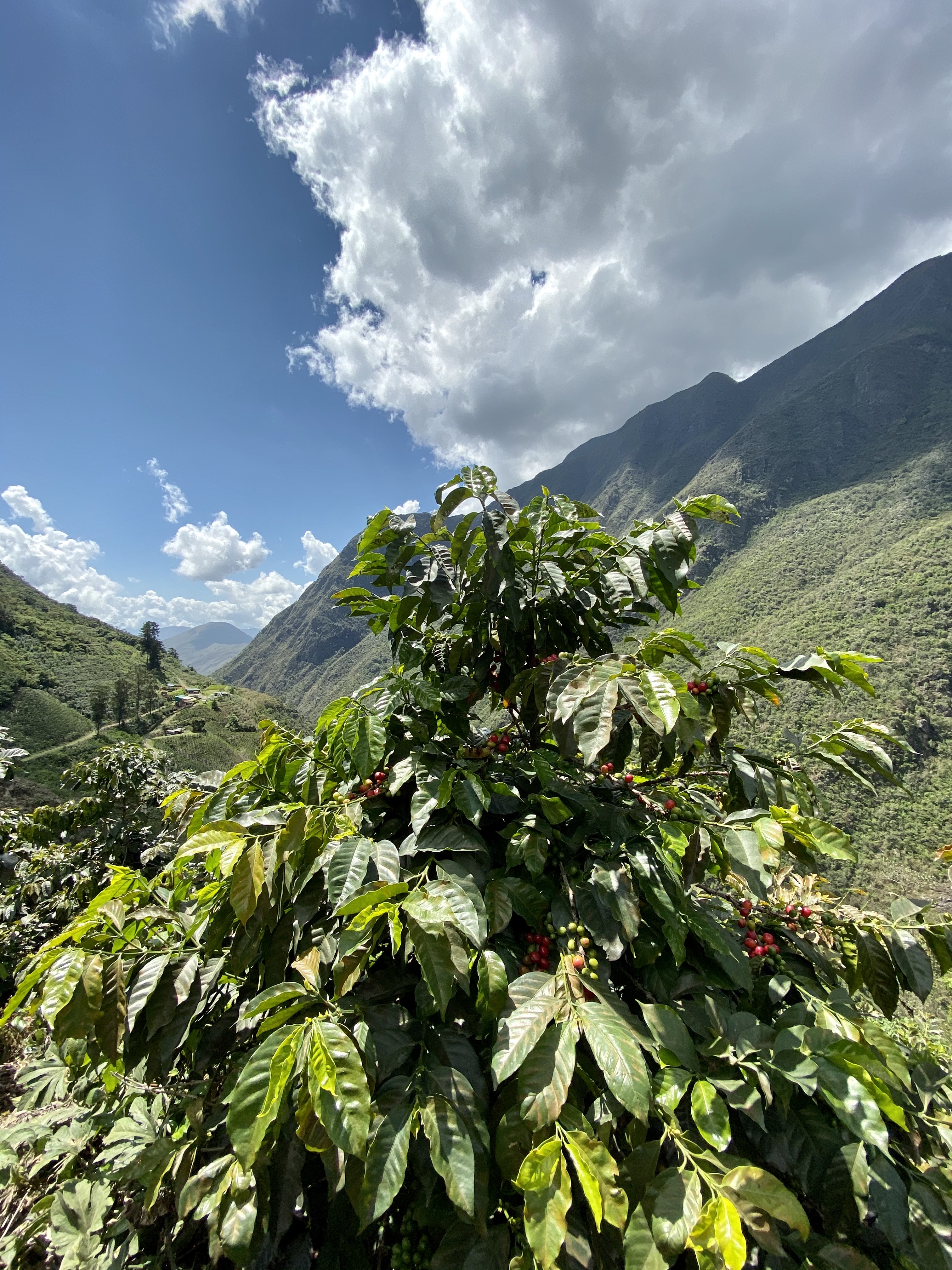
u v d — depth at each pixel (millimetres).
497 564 2260
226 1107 1765
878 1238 1508
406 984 1713
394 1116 1327
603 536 2656
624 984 1952
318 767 2172
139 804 6320
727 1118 1273
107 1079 2111
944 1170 1614
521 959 1860
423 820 1763
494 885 1798
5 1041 3895
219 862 1646
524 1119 1270
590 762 1586
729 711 2273
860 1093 1330
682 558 2322
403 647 2629
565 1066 1324
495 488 2453
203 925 1831
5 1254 2082
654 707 1596
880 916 2148
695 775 2434
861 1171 1338
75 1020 1518
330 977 1750
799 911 2277
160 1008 1662
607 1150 1306
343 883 1595
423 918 1357
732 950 1738
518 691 2430
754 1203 1136
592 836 2098
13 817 5465
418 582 2559
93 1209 1935
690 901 1832
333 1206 1620
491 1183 1470
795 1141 1491
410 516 2646
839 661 2143
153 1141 1944
